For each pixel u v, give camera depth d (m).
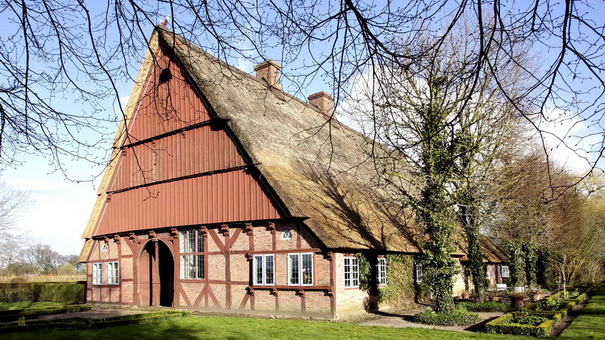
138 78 23.53
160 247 25.94
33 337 12.98
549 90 4.68
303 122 25.92
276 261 18.33
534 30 4.54
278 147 20.86
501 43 4.65
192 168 21.50
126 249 24.67
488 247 36.12
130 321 15.49
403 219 25.00
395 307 20.83
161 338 12.52
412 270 22.78
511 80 13.63
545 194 19.19
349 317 17.02
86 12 4.77
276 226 18.53
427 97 15.38
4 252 45.81
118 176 25.41
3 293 33.53
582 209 34.31
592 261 43.91
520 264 30.61
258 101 23.25
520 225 20.75
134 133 24.50
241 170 19.70
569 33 4.21
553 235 30.58
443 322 15.34
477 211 18.33
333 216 18.94
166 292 26.53
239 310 19.16
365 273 18.73
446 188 16.92
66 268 78.94
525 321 14.36
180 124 22.06
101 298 25.94
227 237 20.05
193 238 21.55
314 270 17.30
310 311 17.27
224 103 20.31
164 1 4.89
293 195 18.00
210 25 5.20
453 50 14.00
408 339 12.08
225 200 20.12
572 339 11.93
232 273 19.66
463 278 30.16
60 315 20.12
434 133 6.59
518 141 18.69
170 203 22.38
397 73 5.70
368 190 24.88
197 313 19.33
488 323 13.57
